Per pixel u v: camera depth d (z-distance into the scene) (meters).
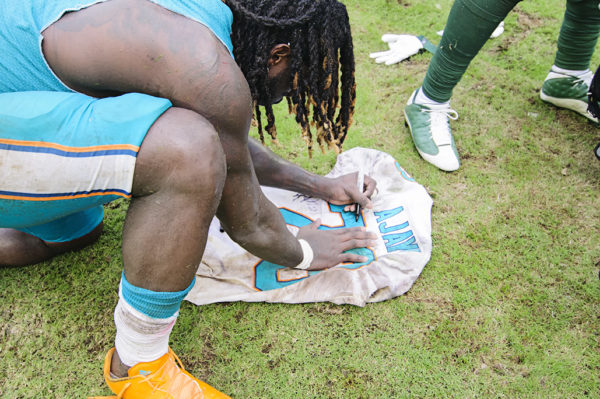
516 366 1.60
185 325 1.69
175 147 0.95
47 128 0.94
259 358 1.62
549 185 2.16
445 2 3.20
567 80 2.38
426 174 2.22
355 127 2.42
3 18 0.97
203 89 0.98
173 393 1.31
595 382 1.56
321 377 1.58
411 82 2.65
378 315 1.73
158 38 0.95
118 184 1.01
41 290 1.77
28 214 1.07
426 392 1.55
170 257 1.03
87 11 0.95
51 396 1.53
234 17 1.11
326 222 1.97
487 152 2.30
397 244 1.89
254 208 1.27
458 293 1.79
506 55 2.79
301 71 1.22
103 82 1.00
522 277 1.84
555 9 3.07
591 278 1.83
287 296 1.74
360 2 3.18
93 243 1.92
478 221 2.02
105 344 1.64
